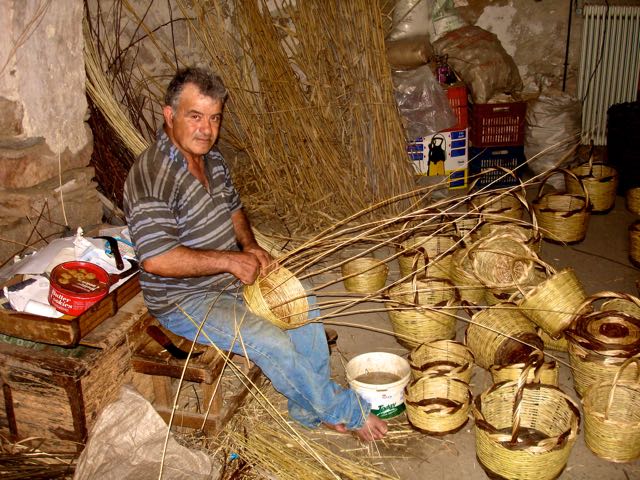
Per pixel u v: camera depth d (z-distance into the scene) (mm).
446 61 5094
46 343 2344
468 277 3252
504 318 2879
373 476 2359
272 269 2535
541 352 2619
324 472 2381
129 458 2207
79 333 2305
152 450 2219
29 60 2848
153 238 2268
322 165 4363
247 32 4230
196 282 2484
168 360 2404
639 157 4871
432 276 3371
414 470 2424
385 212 4301
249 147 4637
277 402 2783
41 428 2451
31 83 2883
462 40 5203
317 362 2596
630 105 4918
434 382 2664
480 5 5684
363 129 4207
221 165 2592
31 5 2779
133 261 2674
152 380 2656
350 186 4344
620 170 5008
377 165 4246
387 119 4160
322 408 2441
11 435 2516
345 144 4352
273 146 4441
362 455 2502
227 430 2574
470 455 2484
